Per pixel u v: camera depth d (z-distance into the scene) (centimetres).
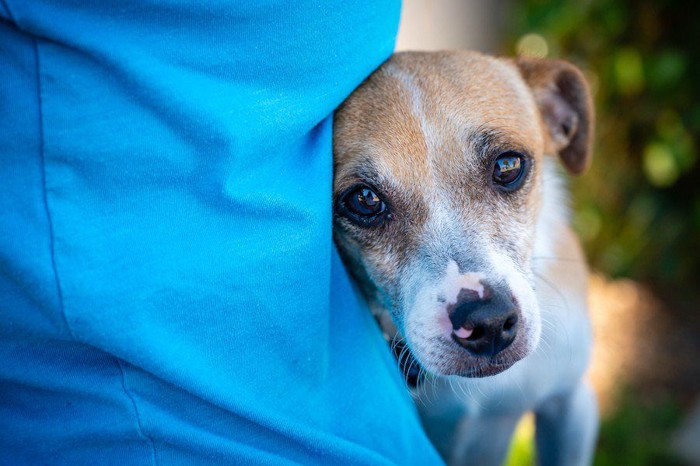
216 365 40
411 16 72
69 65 37
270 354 41
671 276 88
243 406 40
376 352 45
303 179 41
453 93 48
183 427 40
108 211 38
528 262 49
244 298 40
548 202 54
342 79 41
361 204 48
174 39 38
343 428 43
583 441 56
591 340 54
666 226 88
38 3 36
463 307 45
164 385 40
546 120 55
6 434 40
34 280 37
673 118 83
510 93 50
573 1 77
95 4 37
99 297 37
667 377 76
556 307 52
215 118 38
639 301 86
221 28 38
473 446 55
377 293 50
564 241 55
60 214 37
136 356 38
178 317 39
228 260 39
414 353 46
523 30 80
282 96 39
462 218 47
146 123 37
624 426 69
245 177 39
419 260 47
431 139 47
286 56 39
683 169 85
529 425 69
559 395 54
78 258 37
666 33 82
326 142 42
